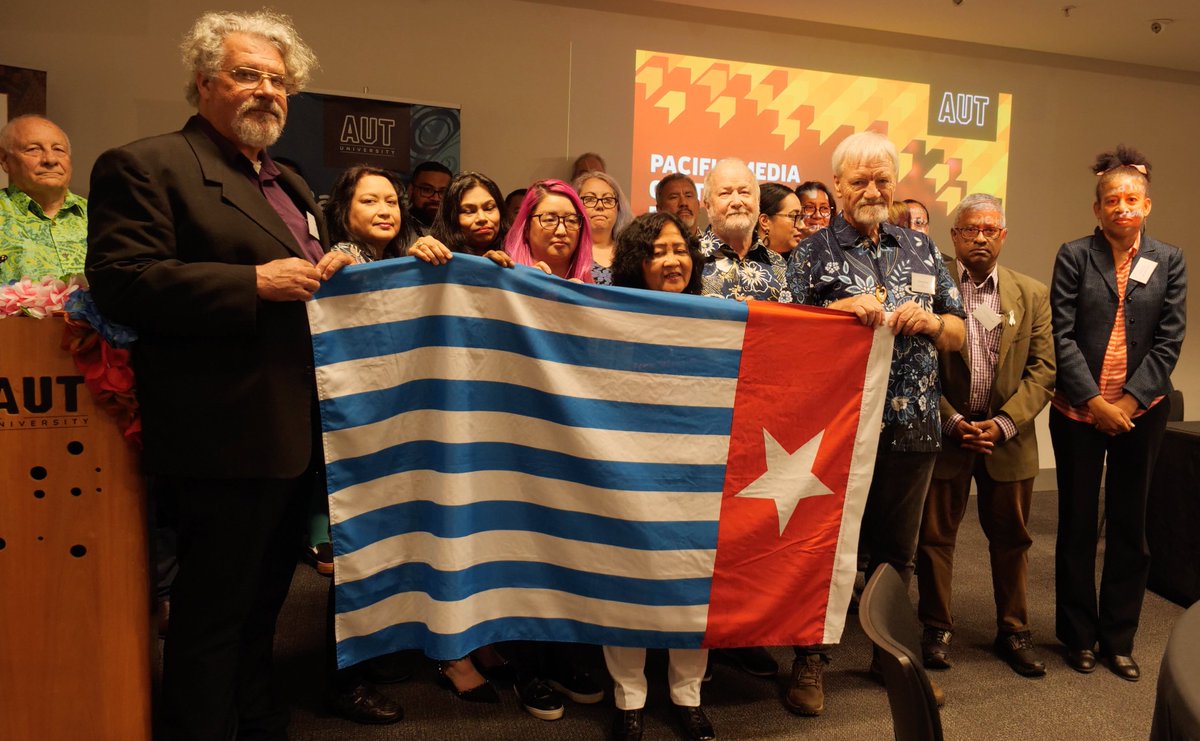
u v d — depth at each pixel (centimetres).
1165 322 294
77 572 187
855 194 253
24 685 186
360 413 204
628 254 240
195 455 182
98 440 185
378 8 457
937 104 551
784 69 522
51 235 305
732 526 230
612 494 220
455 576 209
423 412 211
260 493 189
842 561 240
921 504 261
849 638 312
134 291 172
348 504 206
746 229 257
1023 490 293
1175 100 600
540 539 221
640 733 232
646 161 505
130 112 428
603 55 493
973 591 366
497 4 475
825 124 533
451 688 262
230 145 194
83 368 182
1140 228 302
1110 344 296
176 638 189
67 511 185
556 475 220
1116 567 294
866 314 234
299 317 191
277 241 190
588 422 218
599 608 224
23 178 301
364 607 211
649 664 287
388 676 267
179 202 181
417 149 456
